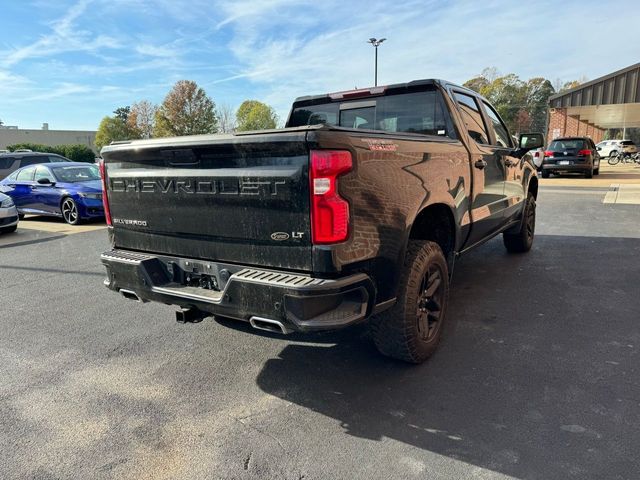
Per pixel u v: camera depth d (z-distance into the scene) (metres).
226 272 2.80
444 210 3.59
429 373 3.18
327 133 2.34
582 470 2.19
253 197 2.58
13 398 3.03
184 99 61.19
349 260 2.46
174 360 3.53
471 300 4.59
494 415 2.66
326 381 3.14
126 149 3.13
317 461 2.34
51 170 11.15
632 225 8.38
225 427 2.66
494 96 74.06
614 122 37.97
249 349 3.68
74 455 2.44
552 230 8.15
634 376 3.04
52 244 8.30
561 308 4.30
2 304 4.92
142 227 3.24
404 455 2.35
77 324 4.30
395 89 4.08
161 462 2.37
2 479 2.26
